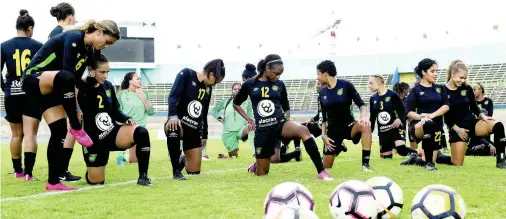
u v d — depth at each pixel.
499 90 34.03
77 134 4.65
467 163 7.61
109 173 6.91
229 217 3.69
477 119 7.21
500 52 36.00
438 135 6.69
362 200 3.44
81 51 4.71
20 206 4.16
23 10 6.25
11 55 6.09
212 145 14.63
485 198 4.35
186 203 4.26
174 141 5.97
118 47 39.28
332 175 6.30
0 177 6.49
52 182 5.11
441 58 38.25
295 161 8.49
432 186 3.50
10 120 6.33
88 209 4.02
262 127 6.22
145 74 42.94
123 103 8.83
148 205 4.17
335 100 6.88
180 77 6.21
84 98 5.33
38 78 4.64
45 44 4.79
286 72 43.28
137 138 5.39
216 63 6.34
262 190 4.98
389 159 8.79
